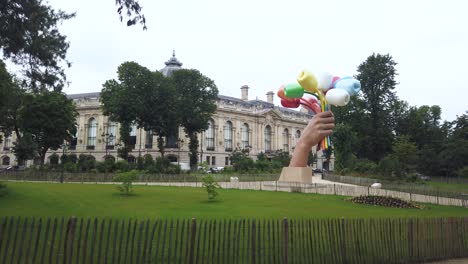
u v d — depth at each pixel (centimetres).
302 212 2161
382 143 7594
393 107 8144
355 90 3616
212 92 7756
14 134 9812
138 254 963
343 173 6188
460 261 1278
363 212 2284
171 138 8769
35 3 1839
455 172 6988
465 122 7369
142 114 6856
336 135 6888
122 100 6700
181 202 2555
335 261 1148
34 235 1367
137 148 8869
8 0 1725
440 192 3466
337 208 2427
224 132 9775
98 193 3034
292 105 3919
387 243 1222
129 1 1620
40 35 1966
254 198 2923
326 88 3762
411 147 5900
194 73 7588
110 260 1078
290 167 3944
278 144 11075
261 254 1160
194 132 8062
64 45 2075
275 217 1914
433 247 1293
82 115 9344
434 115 9975
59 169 5475
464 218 1379
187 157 8762
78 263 947
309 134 3894
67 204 2302
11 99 3406
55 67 2077
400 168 5419
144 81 6794
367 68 7844
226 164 9631
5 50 1830
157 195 2989
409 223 1266
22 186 3347
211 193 2745
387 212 2333
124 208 2186
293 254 1170
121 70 6831
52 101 6681
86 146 9238
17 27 1769
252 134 10394
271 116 10862
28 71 2044
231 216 1914
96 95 9756
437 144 8044
